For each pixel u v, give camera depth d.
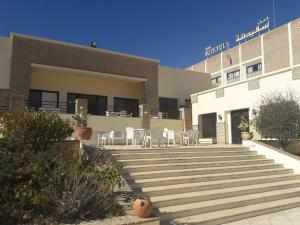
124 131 19.17
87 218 6.48
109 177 7.43
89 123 17.89
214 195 9.14
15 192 6.56
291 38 35.53
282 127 14.52
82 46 20.48
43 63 18.98
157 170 10.34
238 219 8.28
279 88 17.14
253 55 41.03
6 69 18.33
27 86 18.33
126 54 22.31
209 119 23.20
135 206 6.66
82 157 8.22
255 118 15.74
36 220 6.18
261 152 14.12
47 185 6.84
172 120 21.38
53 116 9.10
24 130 8.27
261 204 9.34
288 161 12.97
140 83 24.14
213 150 13.35
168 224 7.32
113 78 22.08
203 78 27.66
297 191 10.56
